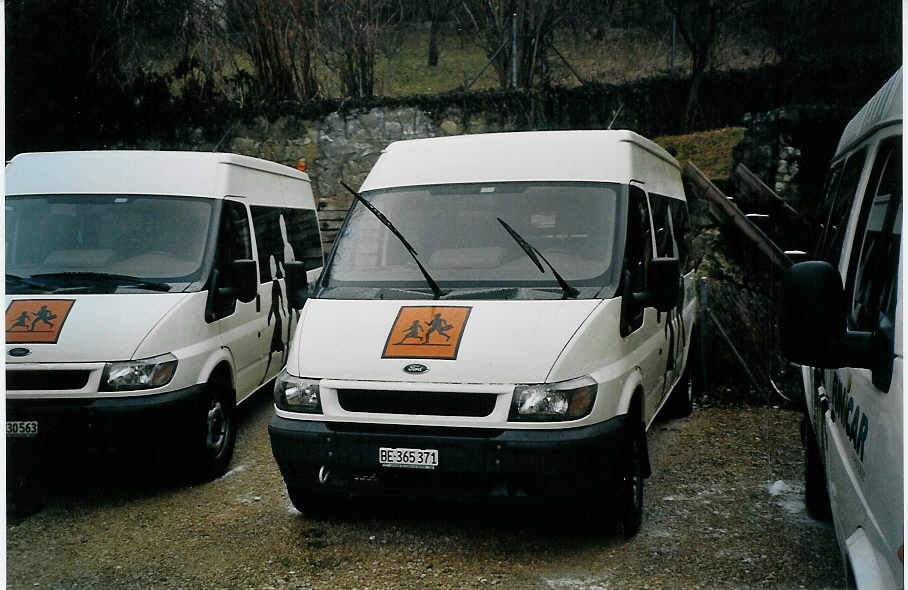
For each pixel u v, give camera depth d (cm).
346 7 1673
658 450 671
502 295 495
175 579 455
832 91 1445
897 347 246
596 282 498
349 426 471
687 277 759
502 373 449
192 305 604
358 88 1691
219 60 1694
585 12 1897
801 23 1555
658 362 594
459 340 465
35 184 673
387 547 490
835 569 450
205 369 602
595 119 1563
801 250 980
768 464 629
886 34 1447
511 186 547
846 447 321
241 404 746
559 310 476
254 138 1572
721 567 456
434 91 1877
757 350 862
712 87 1548
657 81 1572
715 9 1546
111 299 589
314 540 501
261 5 1650
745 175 1048
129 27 1631
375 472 465
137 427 549
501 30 1697
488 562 468
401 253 536
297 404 478
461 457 448
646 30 1880
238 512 550
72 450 549
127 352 554
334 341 487
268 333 753
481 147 579
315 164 1562
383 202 563
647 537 499
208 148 1573
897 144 313
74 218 655
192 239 649
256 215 757
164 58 1694
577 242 518
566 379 447
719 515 530
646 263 549
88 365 548
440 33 2012
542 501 446
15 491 588
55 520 543
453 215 544
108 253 638
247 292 614
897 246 286
